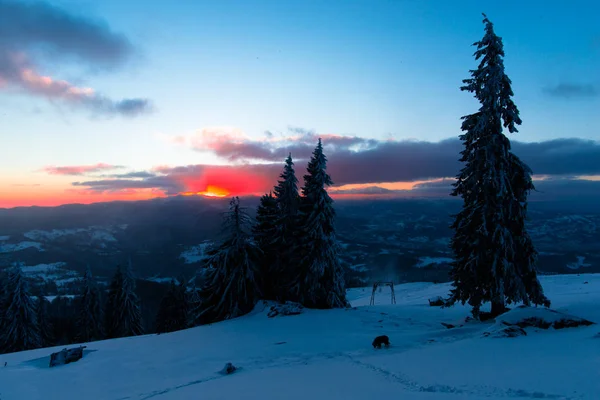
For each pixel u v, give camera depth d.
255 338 22.66
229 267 33.25
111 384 16.02
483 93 21.39
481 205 22.02
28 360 22.86
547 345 13.62
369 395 9.92
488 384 9.80
